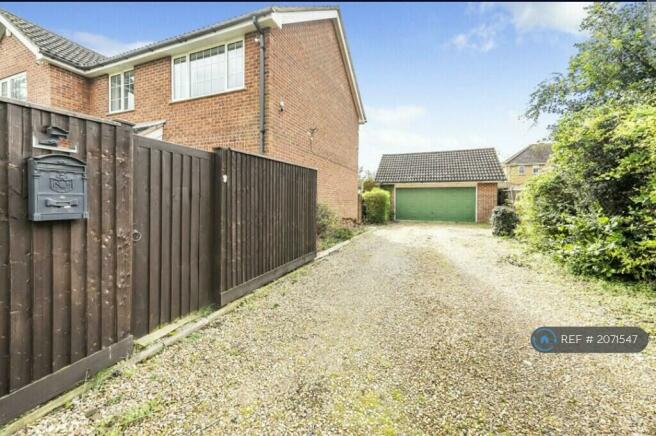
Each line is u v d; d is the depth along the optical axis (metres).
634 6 7.75
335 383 2.41
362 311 3.90
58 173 2.06
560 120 6.85
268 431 1.90
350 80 12.51
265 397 2.23
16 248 1.89
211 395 2.23
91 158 2.32
